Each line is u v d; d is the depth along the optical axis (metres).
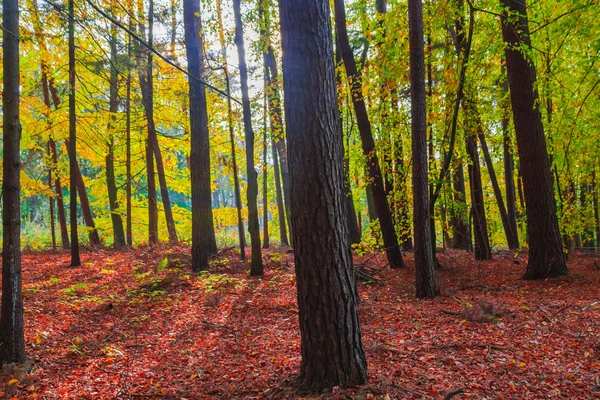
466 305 7.27
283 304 7.94
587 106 9.45
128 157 16.17
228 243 22.70
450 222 14.83
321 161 3.77
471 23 8.96
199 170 11.50
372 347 5.31
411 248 14.70
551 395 4.05
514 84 8.84
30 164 18.28
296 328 6.71
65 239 17.69
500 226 20.95
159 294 9.04
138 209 21.12
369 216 17.08
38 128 14.20
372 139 10.97
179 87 17.48
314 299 3.94
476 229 12.48
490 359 4.93
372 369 4.58
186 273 10.95
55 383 4.93
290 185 3.92
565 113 8.80
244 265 11.74
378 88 10.80
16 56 5.01
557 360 4.80
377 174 11.16
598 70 9.14
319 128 3.75
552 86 8.93
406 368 4.69
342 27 10.73
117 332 6.80
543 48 10.58
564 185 12.45
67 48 13.34
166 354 5.93
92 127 15.37
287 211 18.08
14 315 5.16
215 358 5.72
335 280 3.90
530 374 4.50
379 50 10.34
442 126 10.69
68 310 7.80
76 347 6.01
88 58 11.62
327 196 3.82
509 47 8.28
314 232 3.85
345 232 3.97
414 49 7.94
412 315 7.02
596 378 4.29
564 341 5.32
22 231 23.88
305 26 3.72
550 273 8.81
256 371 5.06
